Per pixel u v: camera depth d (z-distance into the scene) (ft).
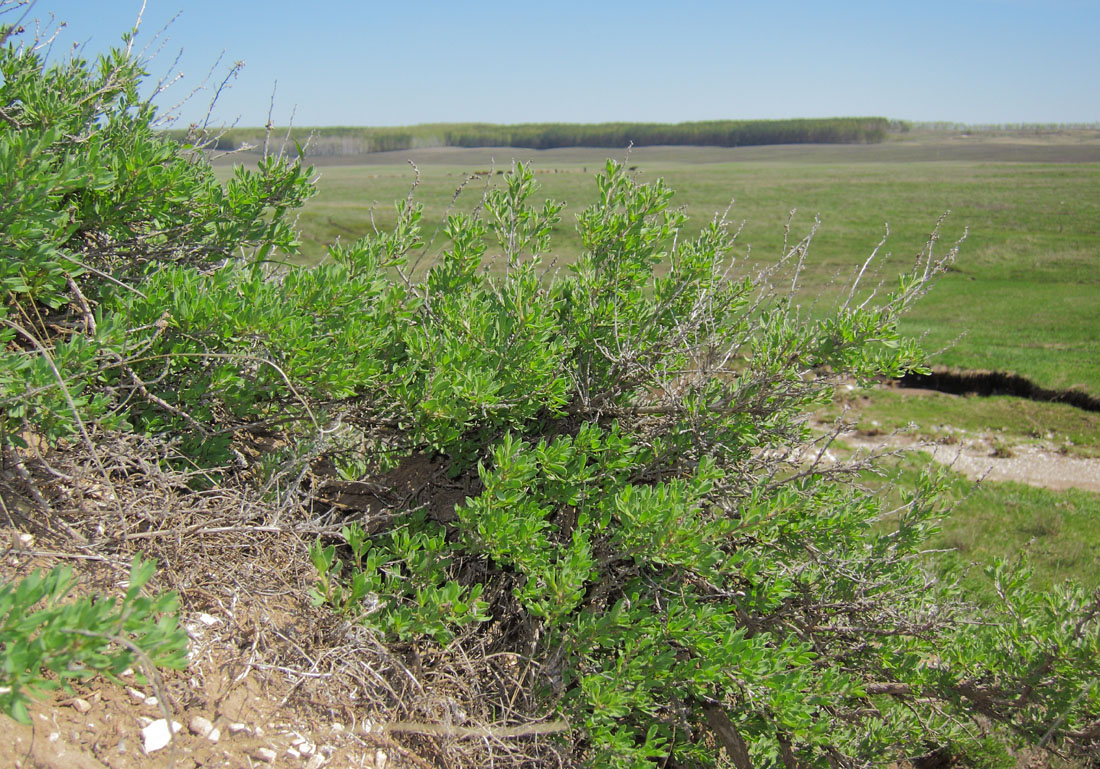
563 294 11.69
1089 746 10.56
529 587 8.36
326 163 399.24
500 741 7.55
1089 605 10.94
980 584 19.17
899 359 9.30
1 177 6.59
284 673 7.26
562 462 8.58
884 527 18.60
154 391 8.59
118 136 9.50
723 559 9.59
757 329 11.02
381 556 8.39
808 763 10.20
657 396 11.12
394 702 7.67
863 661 10.97
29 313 8.79
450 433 9.22
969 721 12.16
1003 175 235.40
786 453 10.32
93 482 7.64
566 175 236.02
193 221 9.57
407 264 11.02
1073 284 99.76
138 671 6.53
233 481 8.80
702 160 415.85
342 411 9.36
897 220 156.97
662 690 8.63
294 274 9.08
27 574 6.64
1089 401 49.16
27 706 5.85
